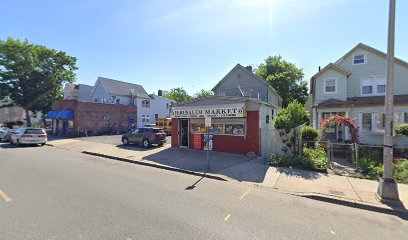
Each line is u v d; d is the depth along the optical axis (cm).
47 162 1130
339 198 638
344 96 1927
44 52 3709
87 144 1952
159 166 1066
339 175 898
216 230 438
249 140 1320
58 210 513
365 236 435
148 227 442
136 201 585
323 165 980
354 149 1087
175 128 1631
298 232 442
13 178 790
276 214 529
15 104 3744
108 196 617
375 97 1898
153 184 758
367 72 1953
